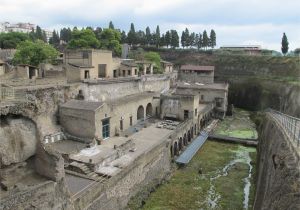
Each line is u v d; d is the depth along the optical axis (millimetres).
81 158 30109
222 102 70750
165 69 90125
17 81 42906
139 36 128250
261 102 82438
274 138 31609
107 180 25797
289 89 74625
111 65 59531
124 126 44625
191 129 51312
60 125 37969
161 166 36500
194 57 117250
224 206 29875
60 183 20344
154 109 54656
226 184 34969
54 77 50281
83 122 36219
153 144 37531
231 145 50938
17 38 95312
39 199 18500
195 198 31344
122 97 51250
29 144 20453
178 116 53219
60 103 38656
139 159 30781
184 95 54281
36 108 20797
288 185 18578
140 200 29766
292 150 22828
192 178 36500
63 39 140125
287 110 70562
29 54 61656
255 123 66562
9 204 16625
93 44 78375
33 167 21203
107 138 38938
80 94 43188
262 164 33375
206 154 45750
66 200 20797
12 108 19016
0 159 18688
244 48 140500
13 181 19719
